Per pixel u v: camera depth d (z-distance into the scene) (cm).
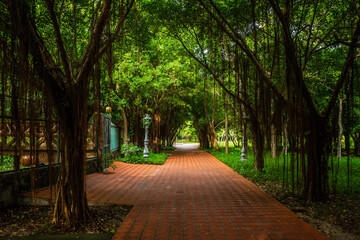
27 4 323
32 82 335
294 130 521
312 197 532
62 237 336
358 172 903
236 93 782
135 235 346
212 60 779
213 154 1994
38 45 346
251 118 930
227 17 685
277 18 566
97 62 382
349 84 534
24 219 410
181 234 349
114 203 508
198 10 693
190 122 4181
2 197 460
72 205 373
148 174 930
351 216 439
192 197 568
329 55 905
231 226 381
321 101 1173
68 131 371
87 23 546
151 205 498
